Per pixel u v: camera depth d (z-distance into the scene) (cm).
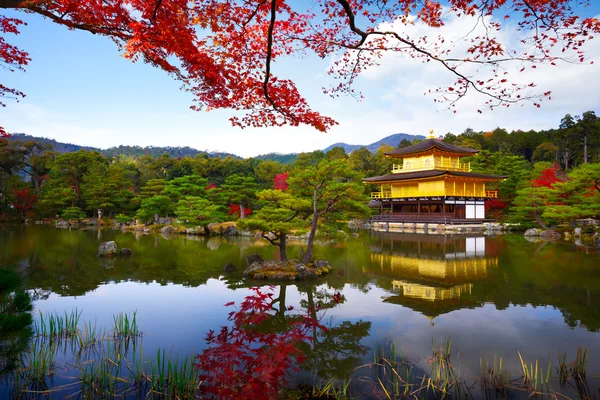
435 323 1019
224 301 1251
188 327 986
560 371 718
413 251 2594
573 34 535
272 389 465
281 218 1773
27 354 791
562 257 2195
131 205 5728
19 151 6284
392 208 5550
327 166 1727
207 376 506
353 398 630
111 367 741
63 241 3064
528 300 1262
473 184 5022
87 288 1442
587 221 4044
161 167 7531
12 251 2442
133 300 1264
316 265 1788
